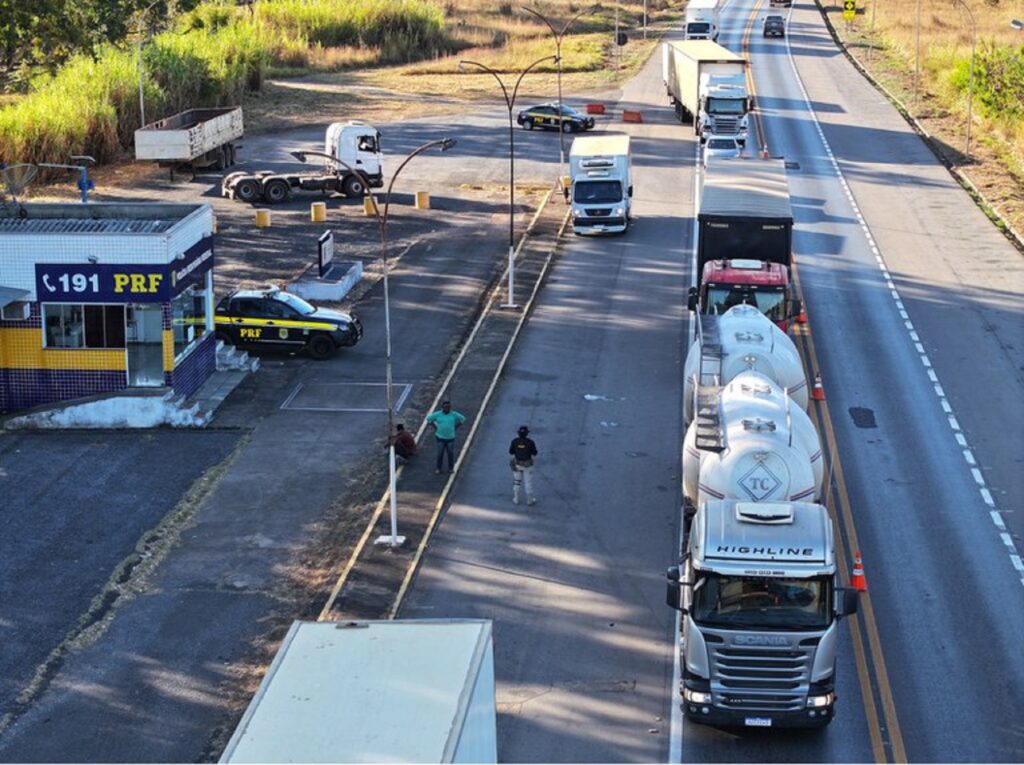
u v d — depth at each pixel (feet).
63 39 243.40
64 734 70.64
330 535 95.61
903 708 71.61
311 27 378.12
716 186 140.56
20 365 120.16
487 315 149.18
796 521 67.87
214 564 91.25
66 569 90.38
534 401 122.52
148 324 119.03
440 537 94.58
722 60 244.22
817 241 181.16
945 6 462.60
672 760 66.85
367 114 281.95
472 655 52.47
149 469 108.17
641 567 89.51
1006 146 243.19
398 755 45.09
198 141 209.97
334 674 51.01
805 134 254.68
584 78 330.34
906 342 139.13
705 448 78.13
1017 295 156.15
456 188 214.07
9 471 107.34
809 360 133.18
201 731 70.90
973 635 79.77
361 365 133.90
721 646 66.08
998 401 121.90
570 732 69.46
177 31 335.26
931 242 180.55
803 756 67.10
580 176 184.03
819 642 65.51
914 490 102.01
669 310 150.92
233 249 175.42
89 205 129.90
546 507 99.50
